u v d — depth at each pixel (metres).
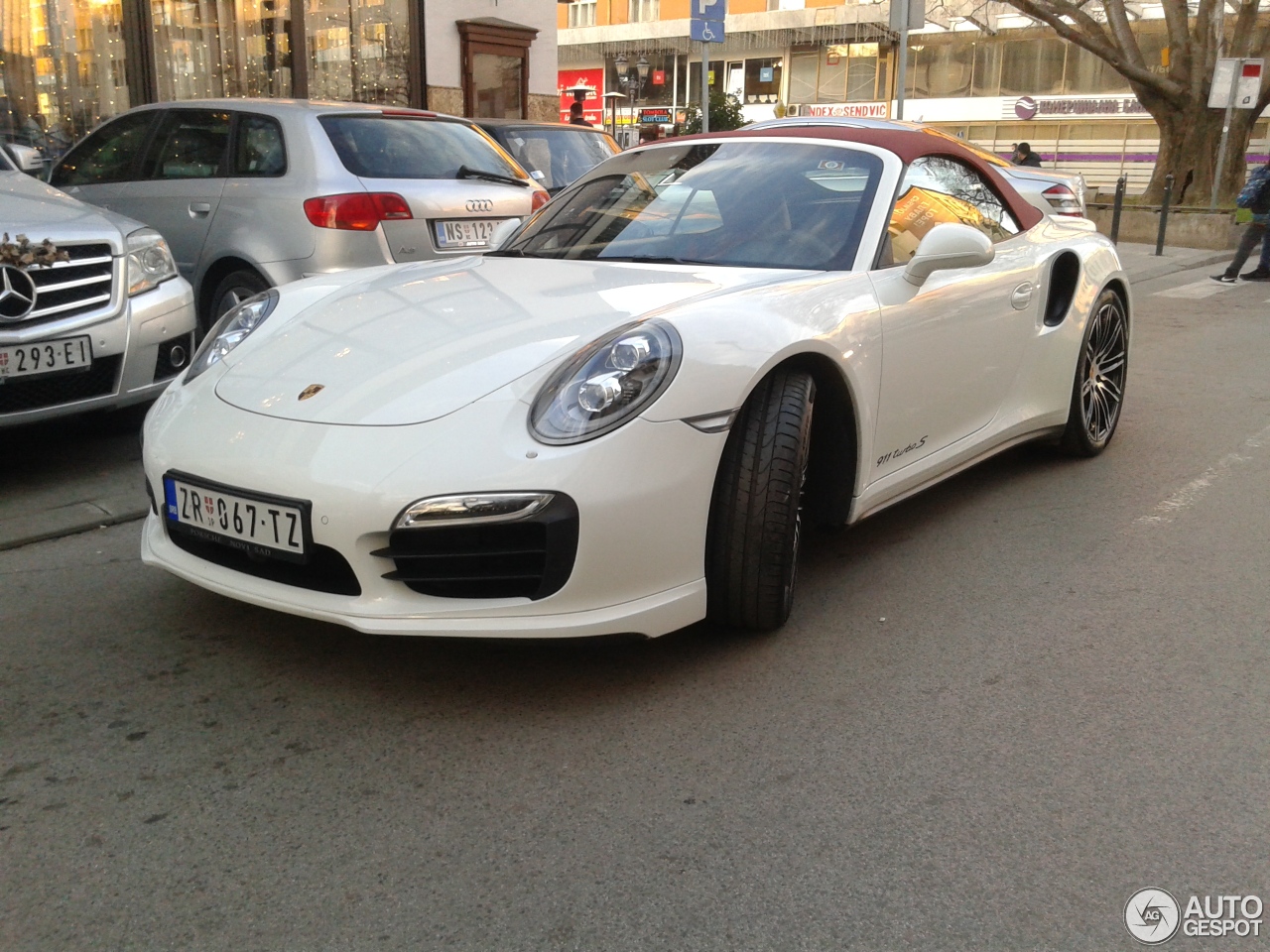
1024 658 2.81
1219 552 3.56
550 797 2.21
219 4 11.39
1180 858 2.01
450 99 13.55
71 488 4.17
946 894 1.91
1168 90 17.59
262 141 5.71
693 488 2.53
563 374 2.48
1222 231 15.40
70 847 2.05
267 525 2.45
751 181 3.54
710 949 1.78
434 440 2.38
